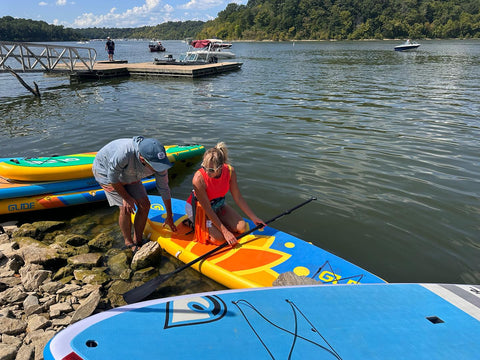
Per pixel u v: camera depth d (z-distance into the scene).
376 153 6.59
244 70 23.70
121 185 3.42
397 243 3.88
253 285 3.11
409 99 12.21
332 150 6.79
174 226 3.94
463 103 11.45
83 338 1.72
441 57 34.91
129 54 50.69
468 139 7.46
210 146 7.07
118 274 3.47
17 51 53.97
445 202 4.70
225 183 3.53
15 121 9.22
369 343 1.88
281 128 8.43
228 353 1.72
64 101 12.30
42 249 3.63
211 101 12.16
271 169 5.86
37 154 6.59
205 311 2.06
